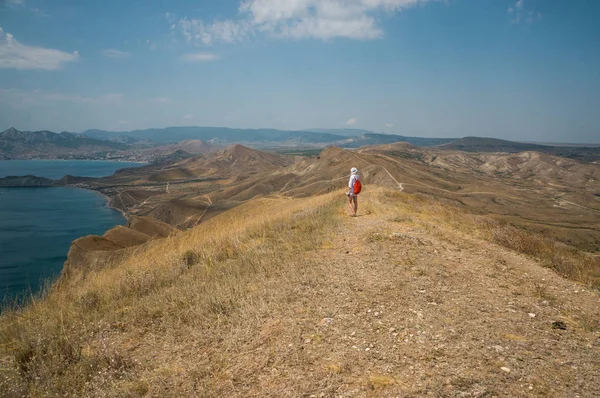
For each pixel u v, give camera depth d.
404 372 3.68
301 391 3.39
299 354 4.04
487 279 6.96
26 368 4.29
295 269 6.98
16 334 5.22
